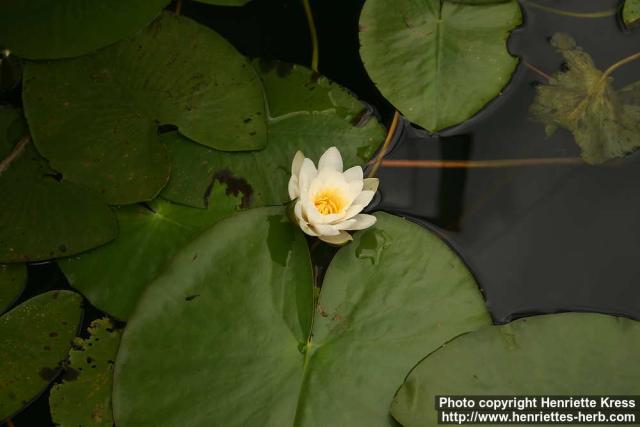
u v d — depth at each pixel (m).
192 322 1.61
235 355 1.61
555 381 1.62
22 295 1.64
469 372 1.62
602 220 1.70
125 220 1.65
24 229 1.64
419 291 1.64
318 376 1.61
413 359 1.62
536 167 1.72
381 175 1.70
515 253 1.69
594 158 1.71
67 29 1.68
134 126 1.67
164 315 1.61
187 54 1.69
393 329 1.63
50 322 1.63
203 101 1.68
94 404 1.61
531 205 1.70
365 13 1.72
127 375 1.60
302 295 1.63
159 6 1.69
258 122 1.68
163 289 1.62
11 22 1.68
